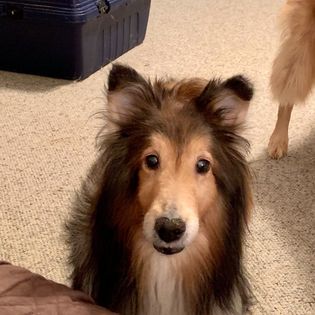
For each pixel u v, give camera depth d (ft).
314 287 2.79
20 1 4.34
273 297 2.72
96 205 2.12
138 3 4.99
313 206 3.34
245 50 5.26
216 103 2.00
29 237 2.99
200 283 2.16
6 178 3.42
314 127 4.09
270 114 4.20
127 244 2.08
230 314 2.29
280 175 3.59
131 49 5.21
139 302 2.19
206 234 2.05
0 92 4.40
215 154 1.95
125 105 2.02
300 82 3.59
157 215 1.82
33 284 2.14
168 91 2.08
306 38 3.49
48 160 3.60
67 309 2.00
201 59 5.05
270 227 3.16
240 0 6.62
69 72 4.59
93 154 3.67
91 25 4.45
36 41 4.51
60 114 4.12
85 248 2.25
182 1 6.55
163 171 1.88
